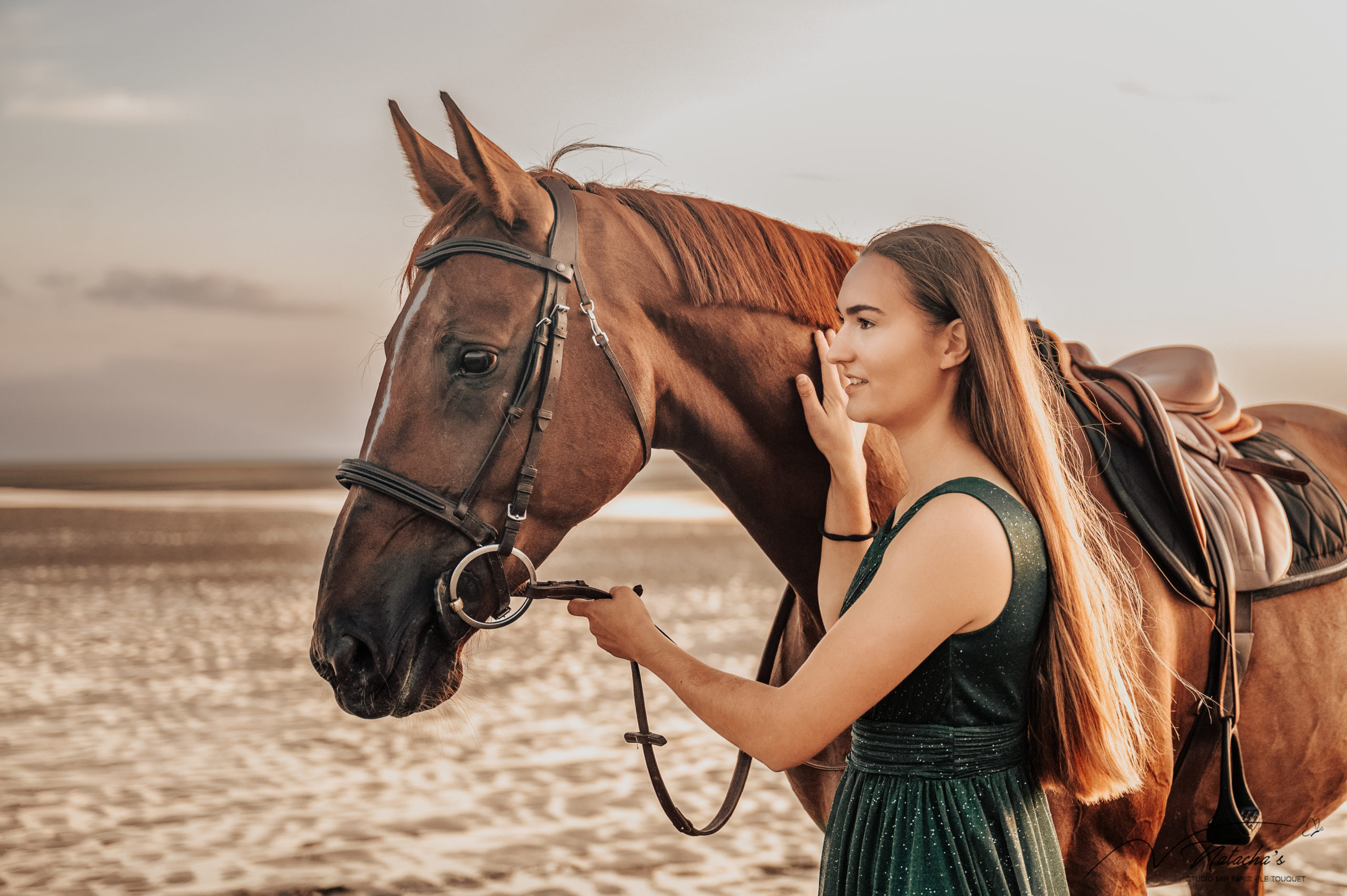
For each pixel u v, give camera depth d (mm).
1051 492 1188
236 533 25250
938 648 1152
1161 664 1546
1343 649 1917
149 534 24828
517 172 1519
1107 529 1627
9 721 6527
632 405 1519
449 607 1405
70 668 8383
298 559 18500
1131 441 1771
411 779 5250
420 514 1417
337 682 1377
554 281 1472
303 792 5016
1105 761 1172
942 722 1162
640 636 1326
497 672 8297
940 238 1230
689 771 5445
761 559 18141
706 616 10953
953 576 1104
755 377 1607
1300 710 1857
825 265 1690
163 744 5957
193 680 7895
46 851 4121
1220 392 2238
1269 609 1828
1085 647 1165
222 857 4070
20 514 33594
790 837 4379
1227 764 1701
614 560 17688
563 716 6723
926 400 1227
